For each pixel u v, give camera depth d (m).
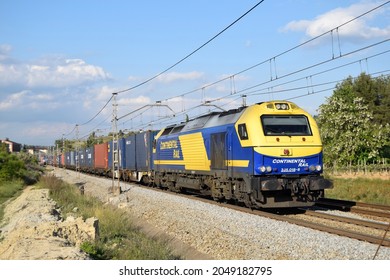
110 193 34.28
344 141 47.38
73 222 14.09
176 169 27.50
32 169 65.81
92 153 64.50
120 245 13.64
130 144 42.16
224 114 20.78
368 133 47.75
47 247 10.76
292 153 17.06
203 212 18.72
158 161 31.78
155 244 13.30
